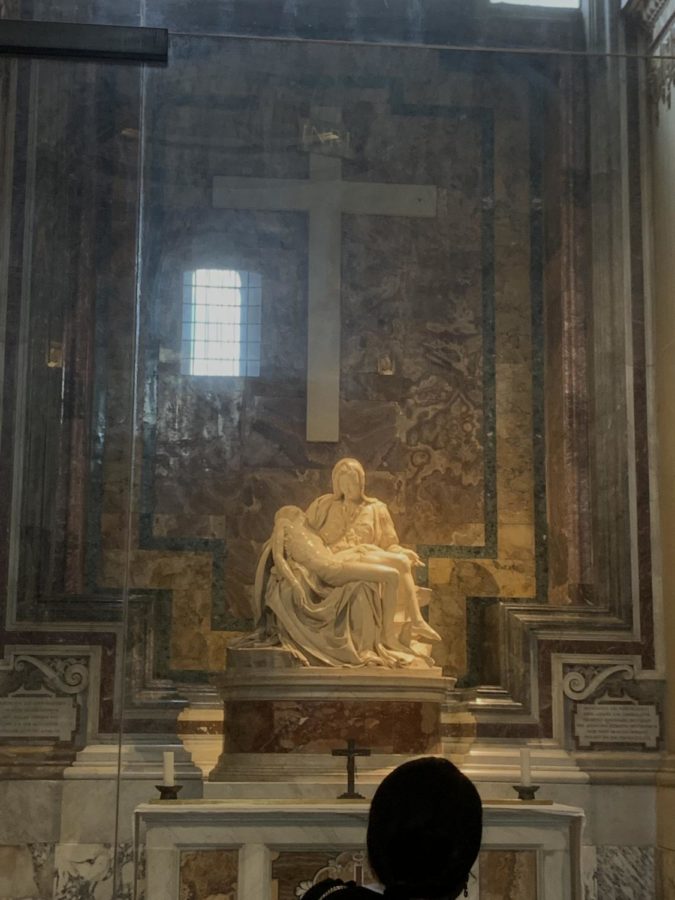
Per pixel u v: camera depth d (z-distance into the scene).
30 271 6.99
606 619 7.20
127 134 7.21
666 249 7.36
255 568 7.22
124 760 6.54
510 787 6.82
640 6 7.66
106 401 6.99
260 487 7.34
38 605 6.72
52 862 6.37
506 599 7.46
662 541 7.25
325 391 7.52
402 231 7.75
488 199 7.86
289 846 5.20
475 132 7.86
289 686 6.40
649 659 7.16
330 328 7.57
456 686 7.35
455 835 1.92
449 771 1.99
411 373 7.66
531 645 7.14
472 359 7.73
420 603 7.21
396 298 7.70
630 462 7.35
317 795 6.20
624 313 7.49
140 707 6.72
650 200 7.52
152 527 7.18
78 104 7.16
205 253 7.48
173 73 7.46
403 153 7.77
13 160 7.03
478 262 7.80
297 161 7.64
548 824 5.31
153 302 7.36
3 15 6.76
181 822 5.20
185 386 7.37
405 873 1.90
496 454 7.64
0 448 6.80
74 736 6.60
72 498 6.85
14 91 7.07
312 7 7.74
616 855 6.75
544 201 7.87
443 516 7.55
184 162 7.50
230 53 7.50
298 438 7.45
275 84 7.61
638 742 7.04
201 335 7.43
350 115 7.72
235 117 7.57
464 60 7.70
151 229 7.41
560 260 7.69
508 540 7.55
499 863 5.28
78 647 6.70
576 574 7.36
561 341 7.60
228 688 6.52
